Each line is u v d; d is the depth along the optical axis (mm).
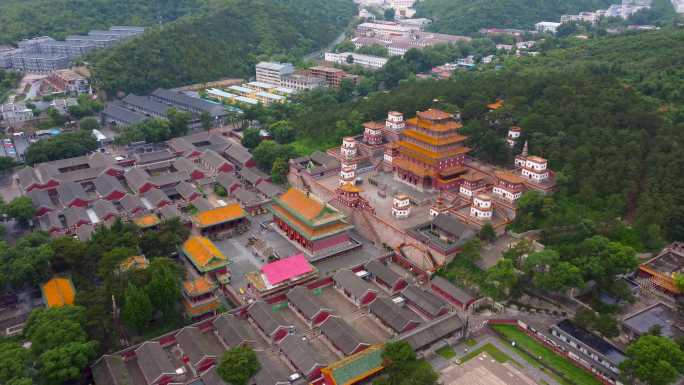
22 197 178750
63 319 116438
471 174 183500
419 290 143000
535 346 128500
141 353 118250
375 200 190375
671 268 143125
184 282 138500
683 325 124562
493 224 163375
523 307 139250
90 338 118125
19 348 108000
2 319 133250
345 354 121500
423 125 196375
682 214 152375
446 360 123625
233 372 110750
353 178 199750
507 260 140625
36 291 144125
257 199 199625
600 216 161500
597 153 178125
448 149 195000
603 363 118000
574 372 120125
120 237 150375
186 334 124188
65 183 197750
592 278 141250
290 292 140750
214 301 136000
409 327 129250
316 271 149250
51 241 151750
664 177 163375
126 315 121625
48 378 105375
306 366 115750
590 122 191750
